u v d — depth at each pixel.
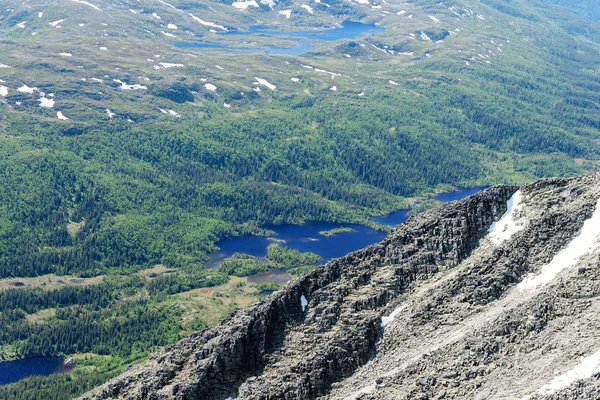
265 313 143.62
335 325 143.50
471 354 124.38
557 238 144.00
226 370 138.12
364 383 132.25
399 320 141.25
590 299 125.12
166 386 138.38
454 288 142.25
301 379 133.38
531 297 131.38
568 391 105.81
